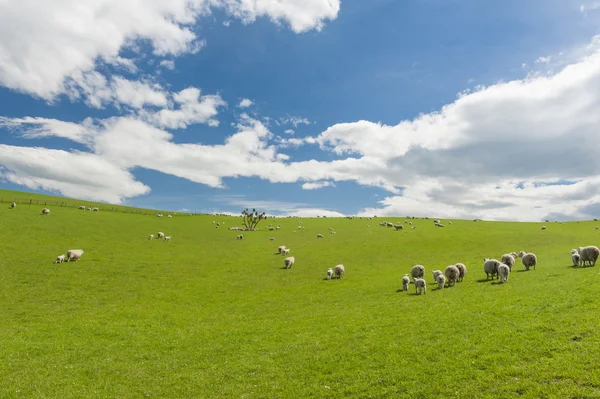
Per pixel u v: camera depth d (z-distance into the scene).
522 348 18.06
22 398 18.56
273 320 32.88
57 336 29.05
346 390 17.03
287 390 17.89
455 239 83.50
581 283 28.97
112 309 38.38
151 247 74.75
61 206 110.12
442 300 32.47
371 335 24.47
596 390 13.55
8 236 66.88
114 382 20.47
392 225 112.94
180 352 25.34
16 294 41.47
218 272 57.75
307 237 97.06
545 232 91.44
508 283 35.94
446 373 17.03
